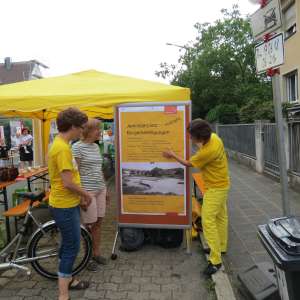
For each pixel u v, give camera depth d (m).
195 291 4.12
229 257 5.02
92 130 4.60
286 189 3.72
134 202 5.17
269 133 11.71
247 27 30.02
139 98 5.19
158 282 4.34
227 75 30.36
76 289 4.15
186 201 5.08
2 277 4.51
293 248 2.69
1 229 5.44
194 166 4.48
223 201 4.52
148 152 5.08
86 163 4.59
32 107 5.00
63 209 3.70
